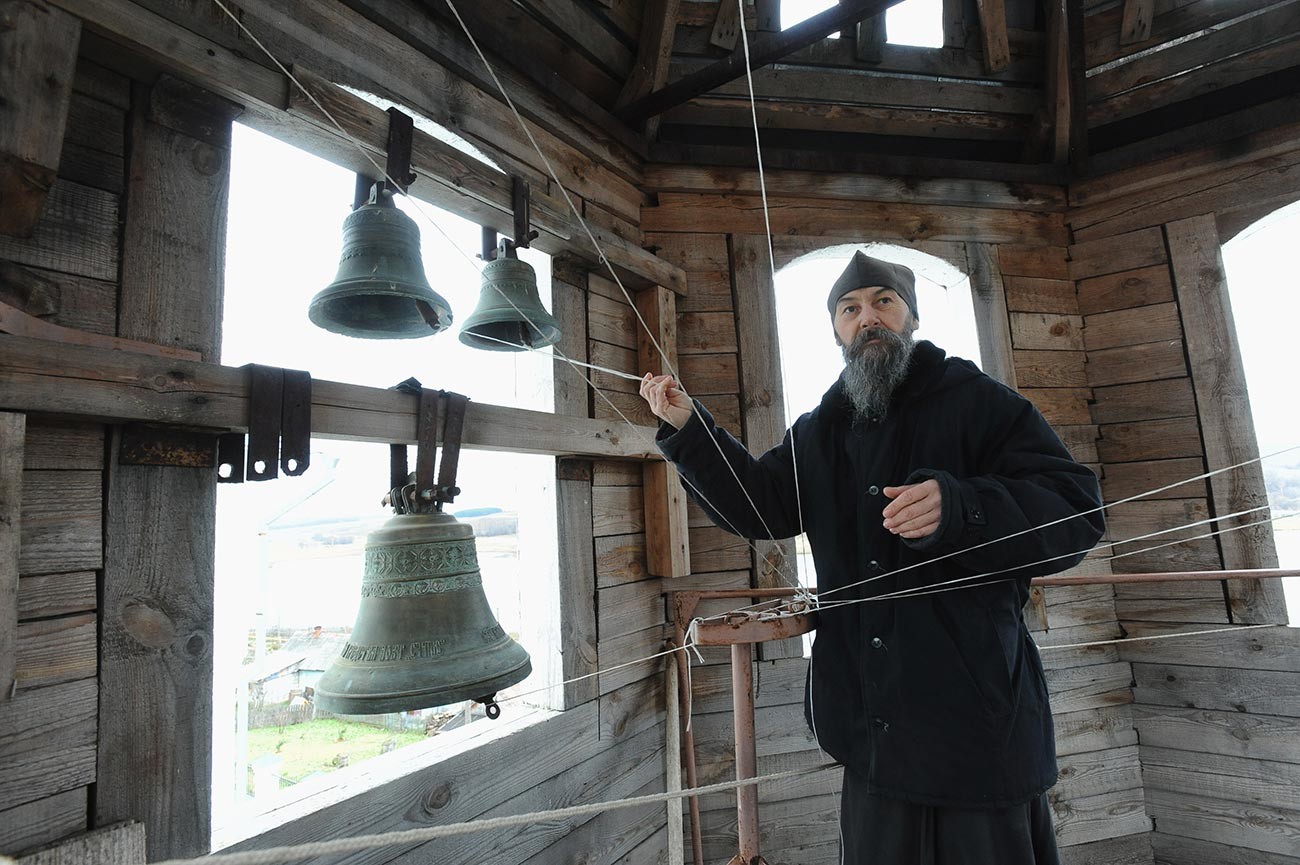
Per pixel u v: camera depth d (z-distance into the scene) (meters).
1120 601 3.04
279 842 1.38
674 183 2.87
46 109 1.09
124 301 1.25
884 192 3.07
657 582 2.60
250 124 1.50
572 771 2.14
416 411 1.55
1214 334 2.88
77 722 1.12
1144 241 3.09
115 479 1.19
